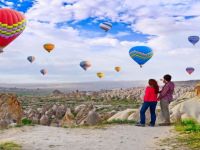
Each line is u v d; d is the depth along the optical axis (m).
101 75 109.75
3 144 11.91
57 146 11.87
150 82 17.80
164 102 17.88
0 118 22.91
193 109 18.23
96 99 147.50
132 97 139.25
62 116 68.44
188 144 11.89
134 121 19.12
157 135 14.39
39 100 147.25
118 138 13.70
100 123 18.98
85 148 11.64
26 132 14.96
